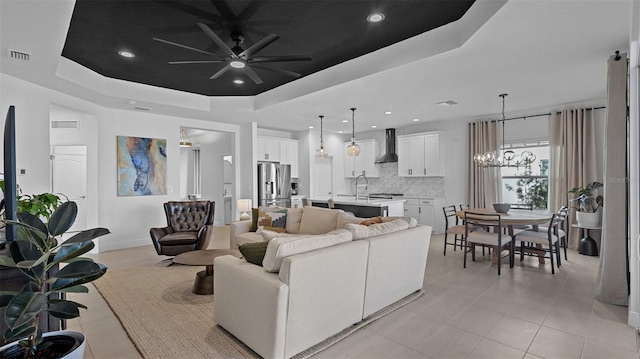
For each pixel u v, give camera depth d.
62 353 1.51
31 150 4.14
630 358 2.18
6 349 1.45
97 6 2.86
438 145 7.14
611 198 3.12
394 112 6.24
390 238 2.94
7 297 1.40
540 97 5.14
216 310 2.58
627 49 3.29
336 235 2.57
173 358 2.16
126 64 4.31
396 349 2.31
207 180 8.95
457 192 7.03
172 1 2.79
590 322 2.71
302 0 2.82
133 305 3.05
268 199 7.66
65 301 1.52
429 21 3.26
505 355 2.22
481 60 3.57
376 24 3.29
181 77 4.90
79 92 4.66
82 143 5.41
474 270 4.26
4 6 2.40
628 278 3.06
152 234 4.60
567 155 5.54
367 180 9.01
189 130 9.10
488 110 6.09
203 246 4.65
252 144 7.18
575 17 2.68
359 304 2.64
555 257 4.86
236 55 3.22
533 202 6.14
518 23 2.78
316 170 8.60
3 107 3.80
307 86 4.89
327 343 2.37
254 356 2.19
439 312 2.92
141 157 6.02
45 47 3.10
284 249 2.19
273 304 2.05
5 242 1.92
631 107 2.73
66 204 1.53
